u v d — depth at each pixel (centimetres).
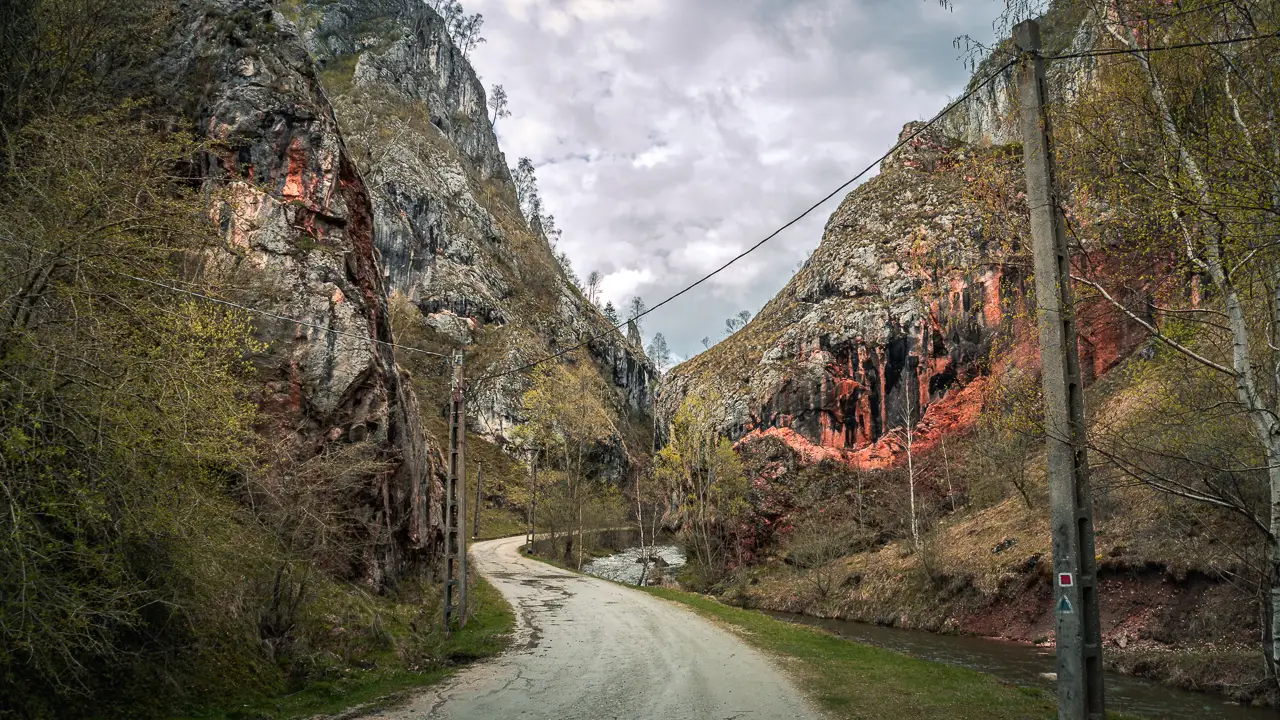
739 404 6919
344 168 2309
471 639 1802
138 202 927
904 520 4306
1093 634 842
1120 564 2489
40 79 1501
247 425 1223
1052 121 1068
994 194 1279
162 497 858
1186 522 2342
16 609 710
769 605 3928
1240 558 1888
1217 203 984
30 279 782
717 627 2116
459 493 1997
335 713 1052
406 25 19288
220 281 1223
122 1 1828
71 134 926
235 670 1089
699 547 4922
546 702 1161
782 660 1534
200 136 1978
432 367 9719
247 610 1216
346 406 1853
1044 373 895
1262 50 1010
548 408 5712
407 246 12500
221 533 1077
